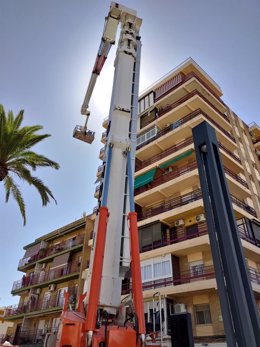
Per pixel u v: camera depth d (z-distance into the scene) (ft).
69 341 15.56
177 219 72.59
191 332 14.14
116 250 20.06
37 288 100.42
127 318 17.76
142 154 92.02
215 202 12.34
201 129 14.48
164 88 101.55
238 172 84.53
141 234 74.69
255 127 111.55
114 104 28.84
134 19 37.42
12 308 108.27
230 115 101.96
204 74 100.94
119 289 19.02
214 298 57.82
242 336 9.77
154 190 79.05
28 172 61.77
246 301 10.56
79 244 93.91
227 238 11.35
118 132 26.73
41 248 110.22
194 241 62.34
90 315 14.92
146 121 99.91
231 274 10.73
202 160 13.85
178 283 62.85
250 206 78.23
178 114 90.07
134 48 34.12
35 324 94.32
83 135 51.31
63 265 94.32
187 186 75.82
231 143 85.46
